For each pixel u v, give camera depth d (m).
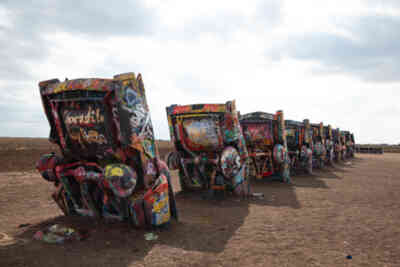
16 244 3.67
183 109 6.95
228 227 4.69
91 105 4.04
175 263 3.21
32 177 10.45
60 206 4.98
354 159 24.52
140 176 4.31
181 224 4.76
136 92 4.09
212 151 7.25
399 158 26.19
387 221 5.17
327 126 18.66
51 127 4.51
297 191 8.51
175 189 8.59
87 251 3.50
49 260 3.20
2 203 6.22
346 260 3.40
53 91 4.17
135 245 3.73
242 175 7.45
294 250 3.70
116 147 4.05
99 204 4.61
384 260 3.42
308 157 13.05
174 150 7.36
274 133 10.30
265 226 4.78
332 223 5.01
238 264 3.23
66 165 4.62
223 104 6.70
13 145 32.69
